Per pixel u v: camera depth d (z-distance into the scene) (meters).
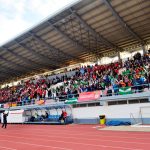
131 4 22.22
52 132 21.14
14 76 49.22
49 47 32.06
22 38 30.91
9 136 20.86
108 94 23.98
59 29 27.42
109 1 21.97
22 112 32.72
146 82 22.06
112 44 31.36
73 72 37.12
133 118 21.80
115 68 29.64
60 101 28.83
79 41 30.50
